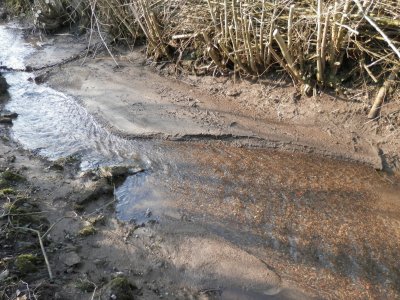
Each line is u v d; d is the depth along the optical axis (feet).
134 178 13.96
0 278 10.13
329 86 15.28
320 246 11.31
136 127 15.98
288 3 15.42
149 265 11.00
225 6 15.69
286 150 14.42
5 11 26.25
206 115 15.98
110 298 9.67
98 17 20.77
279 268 10.78
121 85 18.21
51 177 13.92
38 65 20.74
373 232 11.57
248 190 13.17
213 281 10.52
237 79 16.96
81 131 16.28
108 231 12.05
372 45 14.75
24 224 11.80
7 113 17.49
